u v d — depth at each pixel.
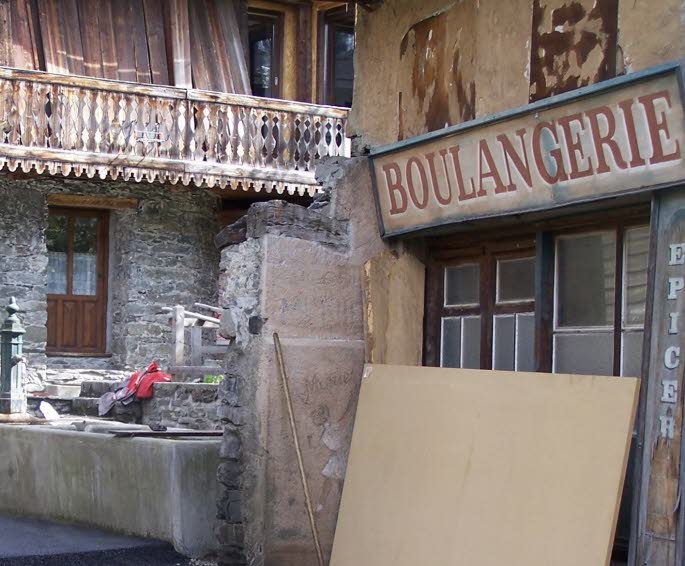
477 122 7.32
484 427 6.84
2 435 10.65
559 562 6.09
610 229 7.28
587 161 6.72
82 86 15.87
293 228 7.95
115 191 17.28
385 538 7.23
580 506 6.10
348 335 8.13
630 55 6.58
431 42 8.13
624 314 7.14
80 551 8.40
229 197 18.34
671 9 6.32
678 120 6.13
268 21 19.00
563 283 7.61
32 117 15.59
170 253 17.66
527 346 7.87
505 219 7.53
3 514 10.35
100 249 17.88
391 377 7.68
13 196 16.53
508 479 6.56
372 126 8.64
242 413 7.85
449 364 8.52
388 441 7.50
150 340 17.45
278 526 7.70
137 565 8.04
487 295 8.18
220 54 18.00
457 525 6.76
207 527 8.48
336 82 19.30
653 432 6.17
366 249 8.30
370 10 8.73
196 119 16.58
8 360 12.46
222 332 8.18
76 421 12.30
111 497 9.27
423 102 8.18
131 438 9.14
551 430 6.41
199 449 8.52
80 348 17.67
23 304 16.50
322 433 7.90
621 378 6.15
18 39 16.56
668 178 6.26
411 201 8.04
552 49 7.12
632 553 6.19
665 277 6.27
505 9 7.48
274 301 7.82
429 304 8.60
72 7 16.97
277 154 17.00
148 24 17.48
